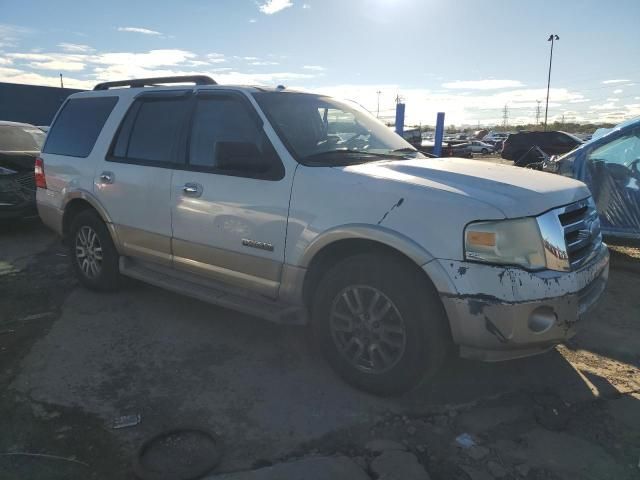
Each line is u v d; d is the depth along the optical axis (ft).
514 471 8.70
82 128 17.26
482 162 13.44
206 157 13.44
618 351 13.11
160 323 14.82
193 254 13.62
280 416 10.25
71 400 10.77
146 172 14.56
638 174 20.44
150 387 11.33
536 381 11.61
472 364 12.33
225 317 15.29
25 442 9.37
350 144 13.30
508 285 9.30
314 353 12.97
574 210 10.88
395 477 8.38
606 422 10.07
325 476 8.39
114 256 16.43
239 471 8.63
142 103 15.57
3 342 13.55
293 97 13.67
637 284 18.38
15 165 24.85
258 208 12.00
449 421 10.09
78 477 8.51
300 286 11.55
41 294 17.19
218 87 13.75
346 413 10.36
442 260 9.55
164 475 8.45
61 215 17.58
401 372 10.29
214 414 10.32
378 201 10.41
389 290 10.21
